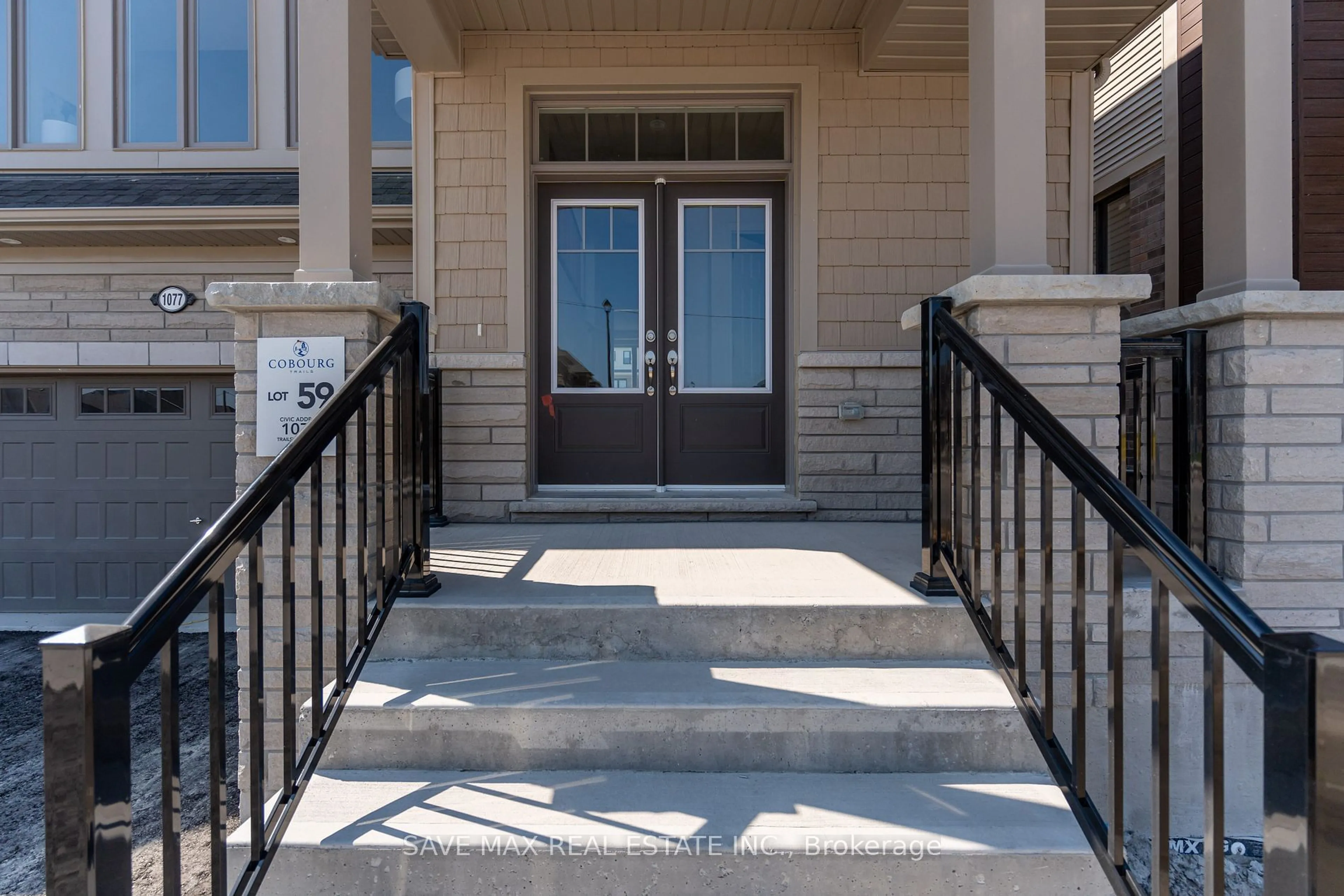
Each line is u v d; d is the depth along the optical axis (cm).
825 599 243
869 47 428
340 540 197
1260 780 256
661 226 467
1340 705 106
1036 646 240
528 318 450
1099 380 240
